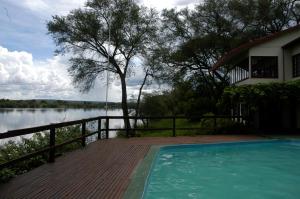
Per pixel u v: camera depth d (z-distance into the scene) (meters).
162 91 35.25
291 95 17.61
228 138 15.64
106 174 7.44
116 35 28.59
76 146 12.25
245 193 7.21
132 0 28.86
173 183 8.05
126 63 30.03
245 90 17.69
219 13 32.56
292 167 10.05
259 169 9.79
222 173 9.23
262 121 19.62
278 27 33.88
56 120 19.53
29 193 5.85
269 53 19.56
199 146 13.39
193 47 32.22
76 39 28.31
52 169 7.98
